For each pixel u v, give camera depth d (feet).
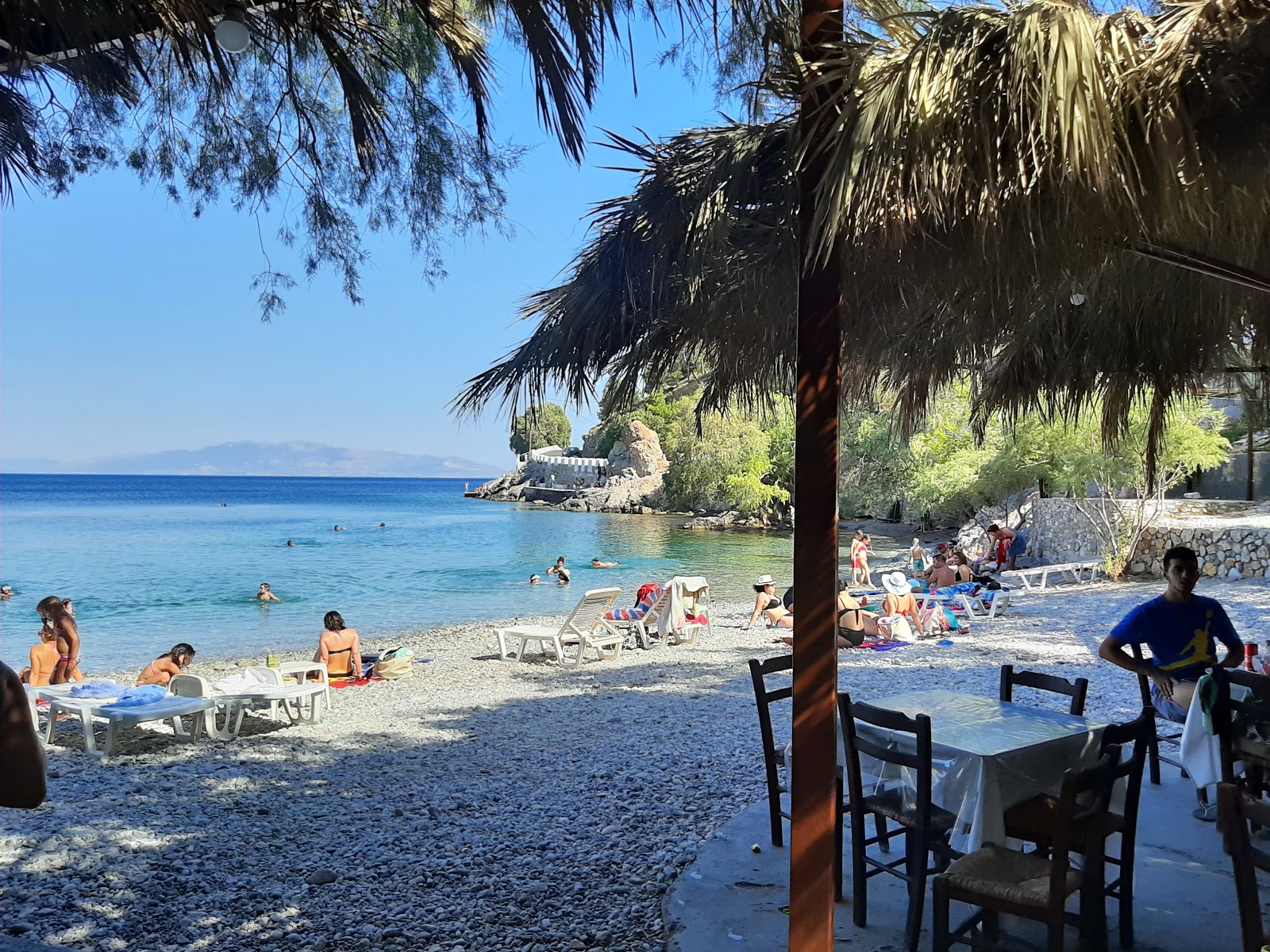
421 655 48.42
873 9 9.34
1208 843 15.94
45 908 15.72
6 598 76.43
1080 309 17.37
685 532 163.02
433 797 22.54
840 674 38.32
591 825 19.76
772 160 11.16
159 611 69.31
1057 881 10.41
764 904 14.28
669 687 37.58
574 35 8.95
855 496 131.95
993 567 76.02
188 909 15.66
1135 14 8.20
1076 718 13.94
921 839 12.19
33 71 8.85
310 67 11.16
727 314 12.70
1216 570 65.57
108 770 25.75
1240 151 7.96
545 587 83.82
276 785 23.99
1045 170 7.94
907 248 9.80
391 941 14.26
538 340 12.76
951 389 20.81
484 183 11.36
